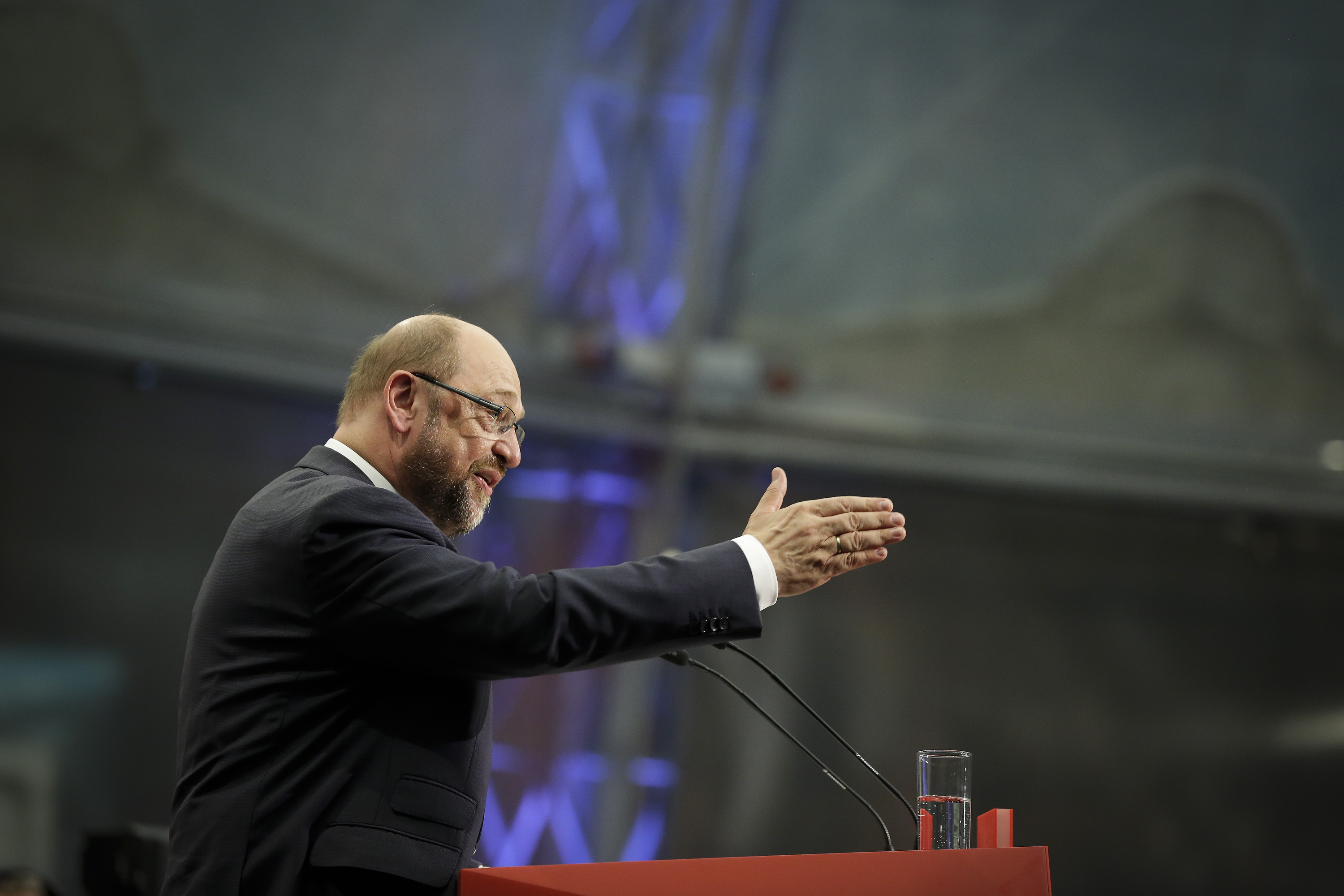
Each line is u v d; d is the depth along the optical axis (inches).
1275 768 1100.5
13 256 810.8
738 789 987.3
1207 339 1110.4
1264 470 1140.5
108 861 466.0
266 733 181.6
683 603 186.7
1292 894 1075.9
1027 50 996.6
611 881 170.1
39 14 774.5
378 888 174.6
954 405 1092.5
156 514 856.3
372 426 214.1
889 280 1051.3
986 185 1035.3
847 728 1020.5
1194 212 1066.1
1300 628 1135.0
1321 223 1083.3
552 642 178.1
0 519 808.3
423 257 937.5
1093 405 1113.4
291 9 831.1
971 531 1097.4
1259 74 1024.2
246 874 174.7
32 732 788.6
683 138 970.1
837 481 1077.8
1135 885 1053.8
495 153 930.1
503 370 222.4
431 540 193.3
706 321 1022.4
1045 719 1072.8
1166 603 1120.8
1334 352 1127.0
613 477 1021.2
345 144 884.0
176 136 836.0
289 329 901.2
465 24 884.0
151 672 832.3
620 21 917.2
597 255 983.6
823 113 985.5
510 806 940.0
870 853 182.1
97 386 850.8
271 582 188.5
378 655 183.3
